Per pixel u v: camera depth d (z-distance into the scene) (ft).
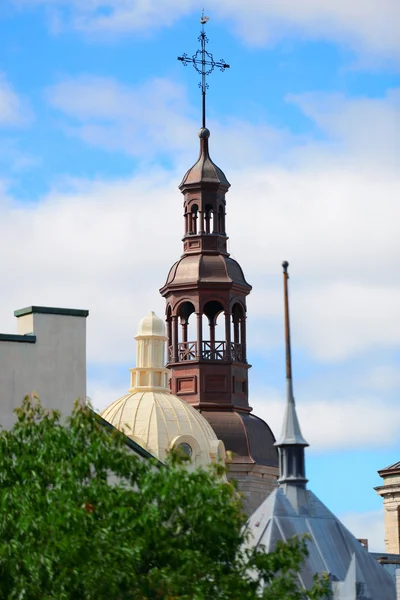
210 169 652.89
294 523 293.43
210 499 268.62
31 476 271.69
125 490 268.41
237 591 261.24
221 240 647.15
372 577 293.23
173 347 634.84
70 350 341.41
